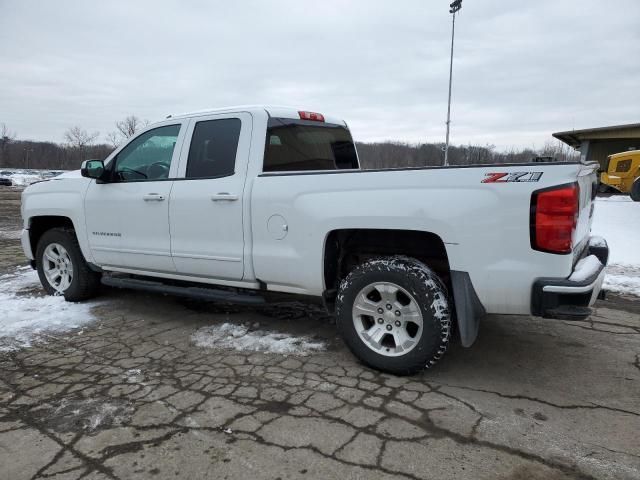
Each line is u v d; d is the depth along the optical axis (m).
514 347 3.97
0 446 2.63
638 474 2.31
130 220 4.66
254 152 4.00
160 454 2.53
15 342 4.23
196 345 4.09
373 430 2.72
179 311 5.07
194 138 4.35
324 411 2.94
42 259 5.62
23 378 3.49
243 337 4.25
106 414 2.95
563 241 2.84
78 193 5.09
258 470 2.39
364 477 2.32
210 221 4.12
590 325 4.52
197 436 2.69
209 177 4.19
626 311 4.98
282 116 4.29
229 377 3.44
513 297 2.99
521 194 2.91
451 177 3.11
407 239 3.65
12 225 13.70
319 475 2.34
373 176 3.38
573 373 3.47
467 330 3.11
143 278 5.25
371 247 3.80
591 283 2.86
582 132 27.98
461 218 3.05
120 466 2.44
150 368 3.62
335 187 3.51
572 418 2.83
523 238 2.92
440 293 3.23
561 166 2.85
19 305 5.29
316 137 4.77
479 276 3.05
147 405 3.05
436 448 2.54
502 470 2.36
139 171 4.73
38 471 2.41
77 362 3.77
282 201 3.73
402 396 3.12
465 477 2.31
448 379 3.37
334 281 3.82
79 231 5.10
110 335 4.37
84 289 5.34
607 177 19.88
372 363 3.46
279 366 3.62
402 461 2.44
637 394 3.13
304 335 4.28
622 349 3.92
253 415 2.91
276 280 3.89
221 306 5.25
